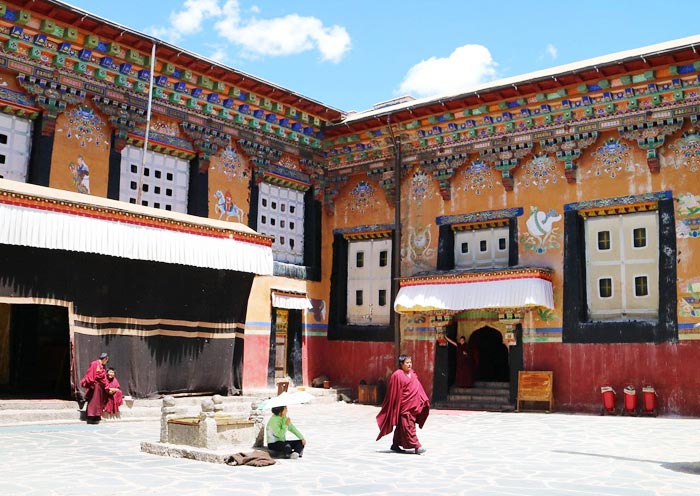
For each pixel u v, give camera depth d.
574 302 15.44
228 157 17.20
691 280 14.12
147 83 15.30
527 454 8.94
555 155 16.27
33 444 9.38
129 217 12.75
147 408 12.88
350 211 19.50
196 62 15.62
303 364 18.39
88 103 14.53
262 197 18.12
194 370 14.02
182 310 13.87
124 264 12.93
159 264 13.47
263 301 17.36
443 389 16.89
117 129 14.89
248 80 16.70
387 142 18.67
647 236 15.05
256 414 8.87
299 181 19.14
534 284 15.25
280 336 18.06
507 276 15.62
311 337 18.75
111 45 14.44
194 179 16.45
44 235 11.49
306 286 18.75
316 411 15.73
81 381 12.03
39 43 13.61
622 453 9.03
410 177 18.53
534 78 15.53
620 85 15.03
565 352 15.38
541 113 16.28
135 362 13.01
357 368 18.48
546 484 6.80
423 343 17.48
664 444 9.91
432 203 18.02
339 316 19.20
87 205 12.16
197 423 8.48
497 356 18.75
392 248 18.58
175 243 13.38
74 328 12.16
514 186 16.78
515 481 6.97
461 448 9.53
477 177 17.39
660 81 14.62
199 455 8.10
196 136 16.38
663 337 14.23
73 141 14.16
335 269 19.45
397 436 9.08
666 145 14.88
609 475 7.35
